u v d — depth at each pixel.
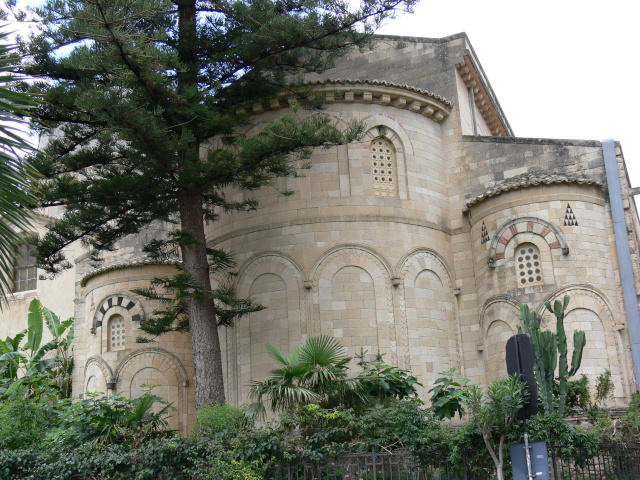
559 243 23.95
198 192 22.22
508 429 15.52
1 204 11.10
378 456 15.84
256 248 25.05
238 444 16.38
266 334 24.27
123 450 17.20
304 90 24.56
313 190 25.09
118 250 30.20
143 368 27.14
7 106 10.95
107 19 17.91
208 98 21.55
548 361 16.84
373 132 25.75
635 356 23.06
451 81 28.39
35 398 21.19
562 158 25.64
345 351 23.69
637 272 23.81
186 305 22.78
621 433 16.92
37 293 37.75
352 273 24.42
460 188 26.95
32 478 16.34
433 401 16.98
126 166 23.22
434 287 25.30
